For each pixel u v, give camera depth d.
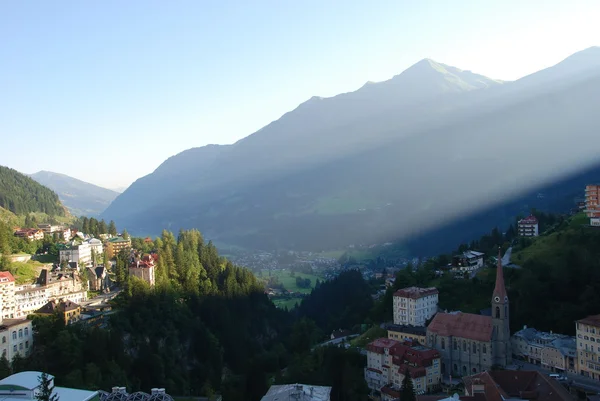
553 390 144.38
